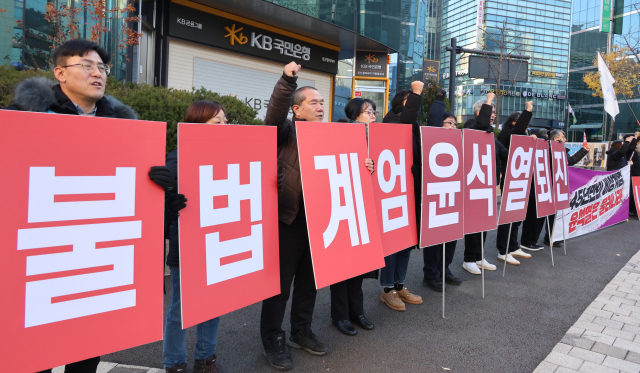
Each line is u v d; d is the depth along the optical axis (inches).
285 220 102.9
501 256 218.5
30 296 59.0
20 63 255.9
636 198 375.2
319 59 503.8
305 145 102.1
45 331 60.3
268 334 104.8
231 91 424.5
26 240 58.6
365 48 541.3
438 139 141.8
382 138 127.3
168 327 90.1
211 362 95.3
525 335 127.7
